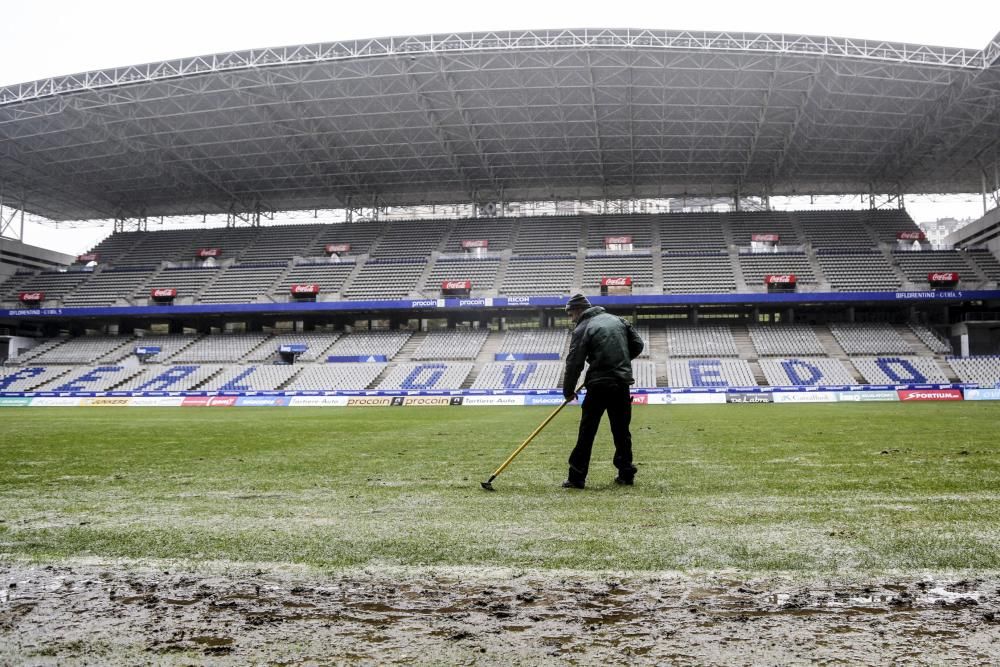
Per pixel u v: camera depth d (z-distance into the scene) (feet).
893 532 10.58
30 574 9.06
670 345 130.82
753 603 7.55
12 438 36.19
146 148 128.77
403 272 148.97
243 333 152.46
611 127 123.24
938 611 7.21
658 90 108.47
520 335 139.95
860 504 13.02
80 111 110.83
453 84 106.63
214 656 6.30
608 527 11.25
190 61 101.30
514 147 133.28
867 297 125.39
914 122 116.57
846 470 18.34
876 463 19.92
